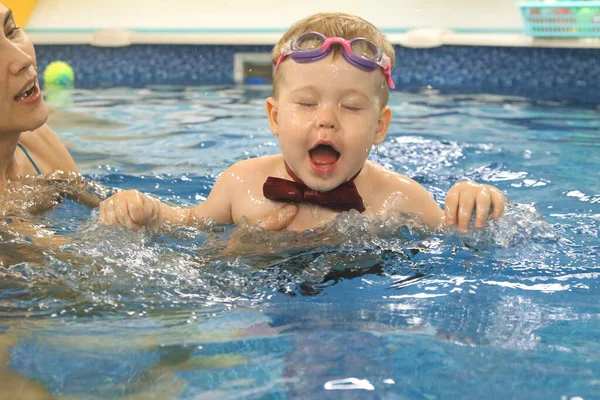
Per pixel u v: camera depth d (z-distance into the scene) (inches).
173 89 196.4
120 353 48.4
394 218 76.6
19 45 81.3
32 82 80.7
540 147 121.9
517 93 189.6
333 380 43.9
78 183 91.2
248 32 237.6
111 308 56.2
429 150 119.6
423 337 50.2
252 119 148.9
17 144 88.0
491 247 70.5
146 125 142.4
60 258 65.3
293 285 61.3
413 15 248.1
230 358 47.3
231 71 229.8
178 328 52.5
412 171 106.0
